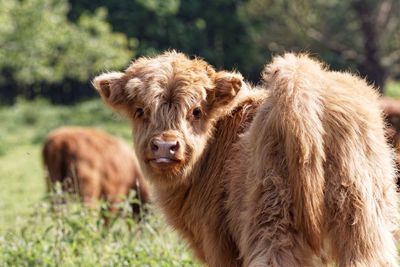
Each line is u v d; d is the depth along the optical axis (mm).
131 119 9930
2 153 42812
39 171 37125
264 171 8422
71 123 53094
